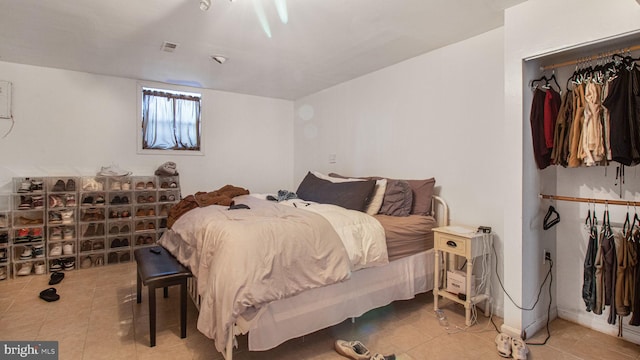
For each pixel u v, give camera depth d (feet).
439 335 7.11
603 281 6.64
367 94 12.18
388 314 8.12
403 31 8.38
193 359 6.16
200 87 14.30
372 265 7.29
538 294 7.36
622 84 5.99
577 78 6.77
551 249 7.79
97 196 11.85
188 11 7.36
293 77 12.64
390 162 11.26
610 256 6.53
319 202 10.32
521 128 6.84
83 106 12.24
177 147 14.14
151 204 12.63
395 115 11.04
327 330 7.29
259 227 6.23
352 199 9.45
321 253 6.42
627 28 5.49
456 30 8.30
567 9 6.17
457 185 9.13
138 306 8.48
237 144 15.42
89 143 12.37
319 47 9.50
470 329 7.39
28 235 10.71
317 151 15.07
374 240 7.43
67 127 11.99
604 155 6.31
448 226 8.75
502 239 8.05
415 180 9.97
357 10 7.28
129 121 13.06
